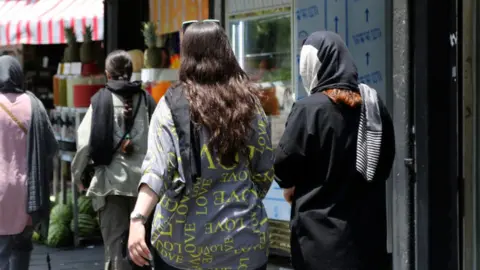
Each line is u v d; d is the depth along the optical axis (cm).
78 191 940
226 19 793
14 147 566
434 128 559
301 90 715
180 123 354
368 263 388
